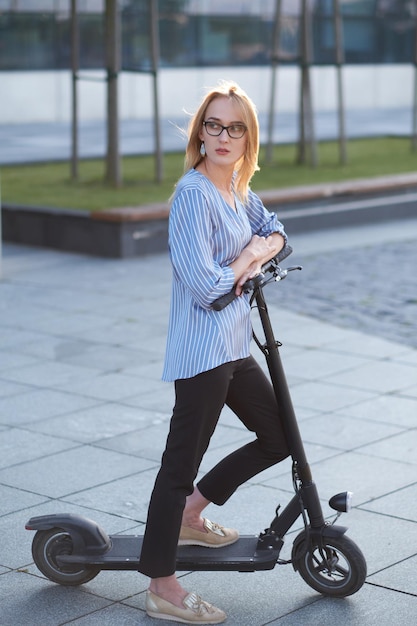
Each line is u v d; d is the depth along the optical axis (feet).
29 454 22.84
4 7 95.66
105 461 22.39
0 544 18.26
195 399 15.23
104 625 15.53
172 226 15.01
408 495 20.26
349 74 121.19
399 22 124.36
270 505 19.83
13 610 15.97
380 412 25.55
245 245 15.64
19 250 47.88
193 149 15.42
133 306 36.91
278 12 68.49
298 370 29.22
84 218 46.47
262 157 73.20
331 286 40.27
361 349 31.45
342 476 21.27
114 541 16.80
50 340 32.50
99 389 27.58
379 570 17.12
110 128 56.75
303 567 16.30
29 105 98.94
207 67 108.68
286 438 16.05
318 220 53.06
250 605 16.11
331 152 76.84
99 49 101.81
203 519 16.70
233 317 15.31
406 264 44.65
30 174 63.26
